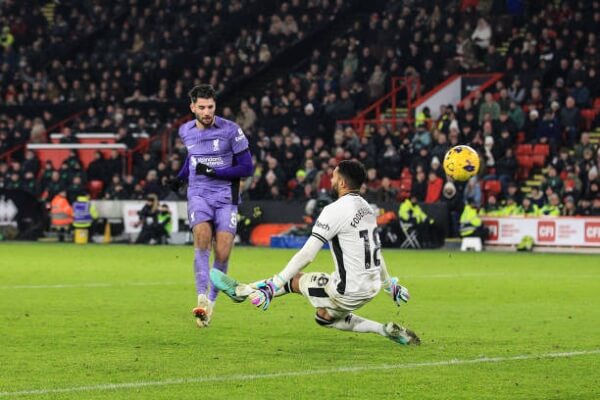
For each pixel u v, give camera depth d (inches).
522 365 750.5
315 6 3314.5
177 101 3100.4
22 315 1055.6
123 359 768.3
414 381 682.8
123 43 3380.9
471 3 3088.1
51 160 2952.8
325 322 791.1
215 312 1086.4
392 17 3053.6
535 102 2677.2
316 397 628.7
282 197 2642.7
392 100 2891.2
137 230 2684.5
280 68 3238.2
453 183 2455.7
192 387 657.0
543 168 2613.2
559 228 2358.5
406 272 1694.1
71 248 2353.6
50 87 3280.0
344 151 2630.4
